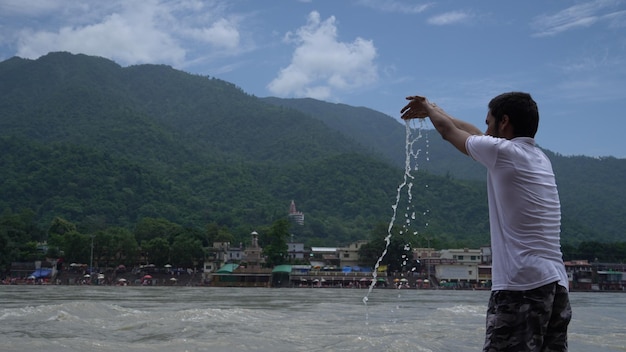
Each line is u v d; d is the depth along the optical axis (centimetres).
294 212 17912
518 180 445
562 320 441
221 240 13175
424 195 19275
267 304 3509
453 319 2433
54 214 16050
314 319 2278
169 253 10288
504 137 479
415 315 2670
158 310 2603
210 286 9456
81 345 1248
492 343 445
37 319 1866
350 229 17712
